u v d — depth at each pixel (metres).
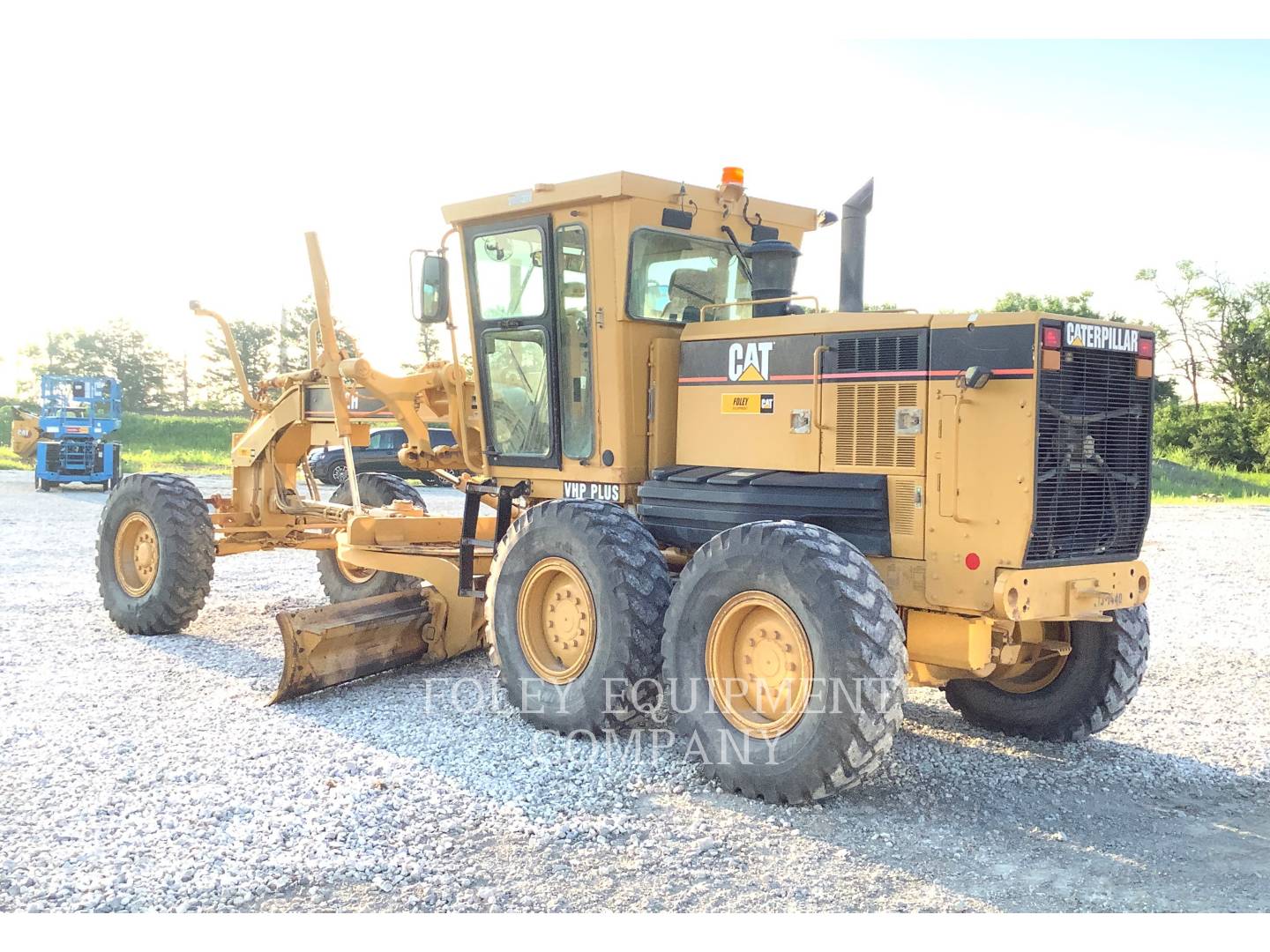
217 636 7.66
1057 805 4.50
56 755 4.82
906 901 3.53
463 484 7.68
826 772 4.23
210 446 38.88
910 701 6.27
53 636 7.59
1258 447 41.16
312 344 7.95
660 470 5.58
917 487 4.69
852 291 5.43
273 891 3.50
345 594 8.60
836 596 4.21
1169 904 3.54
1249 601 9.63
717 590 4.63
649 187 5.49
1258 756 5.18
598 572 5.09
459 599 6.57
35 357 86.06
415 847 3.85
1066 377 4.52
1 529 14.11
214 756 4.84
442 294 6.37
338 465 22.59
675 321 5.81
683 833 4.07
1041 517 4.44
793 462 5.12
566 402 5.97
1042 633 5.13
